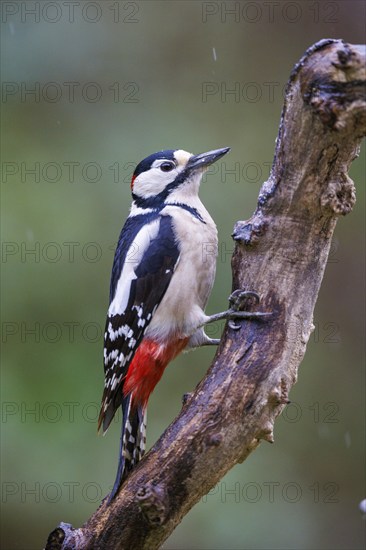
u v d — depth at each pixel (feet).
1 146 44.65
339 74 17.87
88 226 42.55
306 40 48.80
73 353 41.11
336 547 43.04
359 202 46.24
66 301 41.47
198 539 39.68
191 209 25.82
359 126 18.21
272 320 20.39
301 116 18.76
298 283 20.44
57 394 40.34
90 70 46.57
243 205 43.14
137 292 24.68
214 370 20.47
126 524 20.30
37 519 39.86
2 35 45.96
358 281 47.42
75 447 39.91
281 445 44.86
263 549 40.63
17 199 42.75
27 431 39.70
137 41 47.39
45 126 45.55
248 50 48.32
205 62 47.96
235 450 20.07
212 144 46.16
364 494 44.16
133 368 24.47
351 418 45.83
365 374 46.73
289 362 20.34
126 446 23.47
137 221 26.48
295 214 20.04
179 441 20.02
